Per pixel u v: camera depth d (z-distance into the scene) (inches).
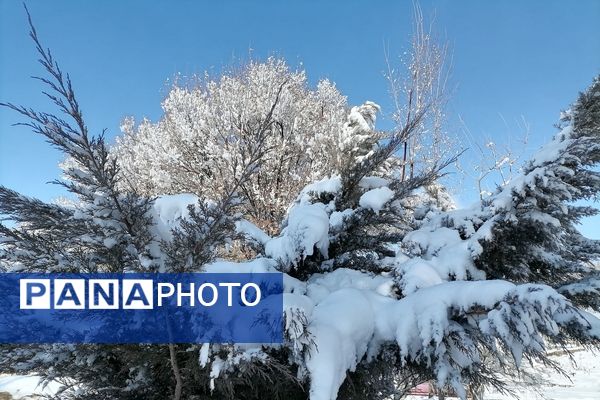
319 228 111.8
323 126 404.5
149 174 408.8
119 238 82.4
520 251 107.3
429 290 90.4
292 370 91.2
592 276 103.7
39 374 90.9
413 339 89.3
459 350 91.4
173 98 440.8
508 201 99.0
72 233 80.0
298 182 361.1
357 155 147.8
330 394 79.4
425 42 343.9
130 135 561.3
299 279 124.3
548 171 93.6
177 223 111.3
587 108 98.4
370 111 159.8
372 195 121.7
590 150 93.5
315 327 85.5
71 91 70.5
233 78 467.8
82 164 78.2
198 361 84.7
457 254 105.3
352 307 93.4
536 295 72.8
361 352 93.7
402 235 135.1
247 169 82.8
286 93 400.5
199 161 394.0
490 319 77.5
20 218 84.0
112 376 94.4
